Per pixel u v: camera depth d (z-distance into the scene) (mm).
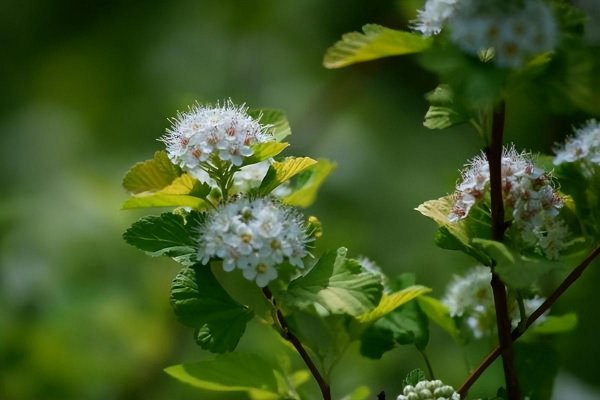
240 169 976
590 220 997
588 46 919
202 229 948
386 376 1383
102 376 1393
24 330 1390
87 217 1566
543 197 952
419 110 1794
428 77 1787
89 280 1504
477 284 1041
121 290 1490
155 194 959
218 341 950
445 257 1557
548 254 974
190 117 969
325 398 964
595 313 1277
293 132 1807
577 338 1294
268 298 960
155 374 1408
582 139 1003
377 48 935
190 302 952
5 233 1541
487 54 917
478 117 935
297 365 1240
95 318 1442
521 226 945
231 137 955
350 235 1541
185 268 959
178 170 966
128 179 963
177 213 982
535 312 965
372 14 1776
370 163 1748
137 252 1519
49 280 1495
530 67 906
